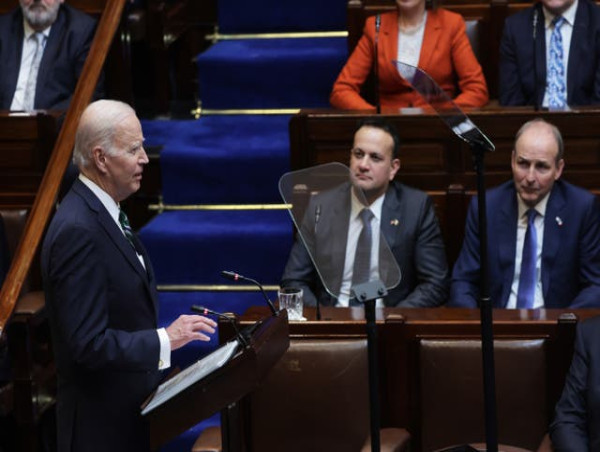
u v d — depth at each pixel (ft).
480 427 39.52
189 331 36.50
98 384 37.06
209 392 32.48
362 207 40.55
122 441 37.40
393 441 38.01
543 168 47.52
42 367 49.78
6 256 50.72
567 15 60.23
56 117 56.03
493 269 49.03
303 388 39.42
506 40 61.16
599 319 38.65
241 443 39.70
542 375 39.40
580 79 60.23
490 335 31.94
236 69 69.10
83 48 62.90
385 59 62.34
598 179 53.78
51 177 52.26
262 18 73.72
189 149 63.62
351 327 40.16
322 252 40.78
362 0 65.82
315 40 72.33
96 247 36.19
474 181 54.85
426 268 50.52
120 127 36.47
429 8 62.80
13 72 63.77
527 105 61.00
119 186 37.04
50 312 36.81
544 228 48.55
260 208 63.41
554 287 48.57
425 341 39.83
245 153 62.95
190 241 59.47
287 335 34.53
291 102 69.26
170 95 72.74
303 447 39.63
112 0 60.70
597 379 37.63
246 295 58.80
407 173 55.21
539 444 39.42
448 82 62.69
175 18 71.00
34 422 48.78
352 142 55.21
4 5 68.44
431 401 39.83
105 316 36.27
